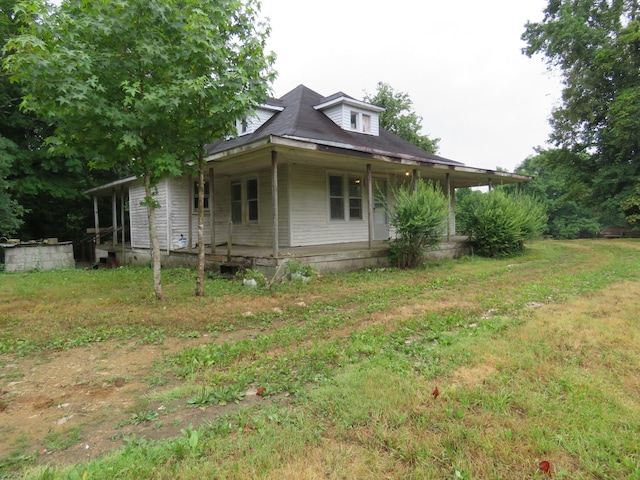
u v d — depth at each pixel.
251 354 3.60
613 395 2.57
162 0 5.04
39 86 4.78
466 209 12.93
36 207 16.88
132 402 2.68
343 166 11.36
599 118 20.73
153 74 5.52
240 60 6.05
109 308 5.70
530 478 1.80
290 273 7.77
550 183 38.00
